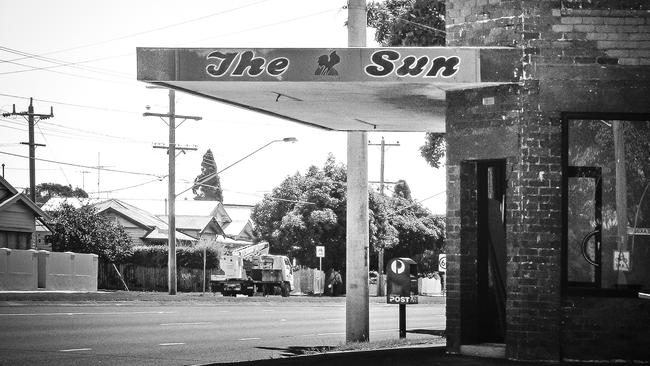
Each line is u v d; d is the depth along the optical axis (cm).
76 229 6091
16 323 2178
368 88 1416
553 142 1314
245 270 5947
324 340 2116
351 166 1909
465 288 1413
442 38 2248
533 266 1306
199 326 2419
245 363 1379
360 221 1898
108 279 6231
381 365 1295
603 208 1323
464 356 1385
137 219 7856
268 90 1463
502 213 1420
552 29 1320
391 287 1903
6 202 5231
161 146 5141
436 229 8181
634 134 1328
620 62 1317
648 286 1319
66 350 1622
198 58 1374
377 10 2320
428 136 2455
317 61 1355
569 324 1305
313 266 7025
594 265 1318
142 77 1379
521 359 1306
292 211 7056
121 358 1524
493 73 1318
